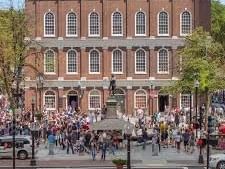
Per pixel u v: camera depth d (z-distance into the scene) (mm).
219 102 127125
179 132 72688
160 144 74062
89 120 89125
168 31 121188
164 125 75938
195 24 121500
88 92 121000
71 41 121062
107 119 71188
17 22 90562
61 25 121250
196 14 121500
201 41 103938
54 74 120875
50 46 120875
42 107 114375
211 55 104562
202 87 95250
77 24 121438
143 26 121312
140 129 76188
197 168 57938
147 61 120875
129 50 120938
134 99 120750
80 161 63406
